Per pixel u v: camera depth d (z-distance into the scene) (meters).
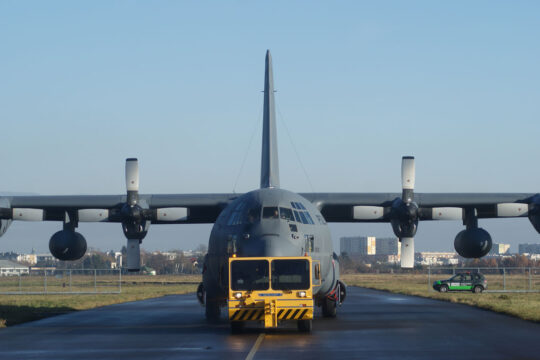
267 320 28.23
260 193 33.12
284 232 30.16
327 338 25.81
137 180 41.91
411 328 29.62
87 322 34.50
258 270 28.48
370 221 45.19
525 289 80.38
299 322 28.56
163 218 42.28
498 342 24.20
